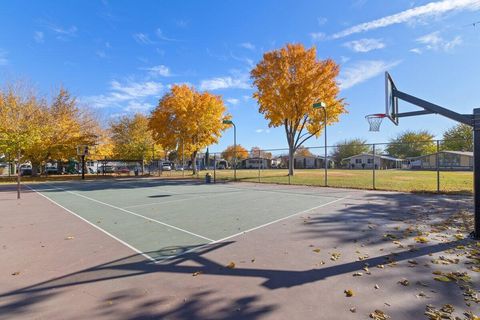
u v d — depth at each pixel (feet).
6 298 12.68
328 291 12.89
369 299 12.07
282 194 50.55
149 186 72.08
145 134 154.40
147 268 16.05
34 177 118.42
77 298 12.60
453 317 10.57
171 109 113.80
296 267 15.81
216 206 37.78
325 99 82.43
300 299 12.21
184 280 14.35
